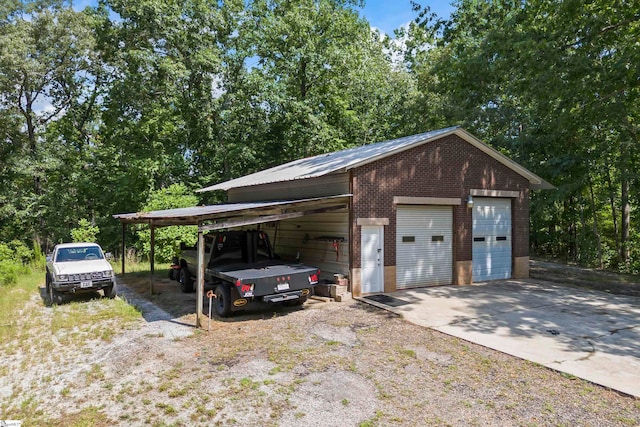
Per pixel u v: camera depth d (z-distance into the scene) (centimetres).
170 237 1906
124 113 2497
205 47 2419
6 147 2512
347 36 2716
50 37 2367
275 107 2561
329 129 2534
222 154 2519
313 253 1288
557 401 513
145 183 2448
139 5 2214
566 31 1349
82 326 888
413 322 864
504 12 1812
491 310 966
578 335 774
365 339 760
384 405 509
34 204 2575
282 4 2664
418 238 1248
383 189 1163
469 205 1323
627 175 1683
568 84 1355
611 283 1380
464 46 1872
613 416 475
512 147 2042
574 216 2317
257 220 958
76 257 1232
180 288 1359
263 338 777
